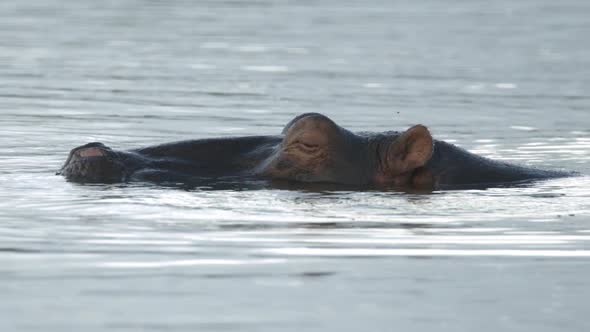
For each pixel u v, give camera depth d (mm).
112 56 78188
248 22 99000
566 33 95188
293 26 97188
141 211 31609
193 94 63062
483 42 89000
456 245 28656
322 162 36188
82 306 23141
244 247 28016
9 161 40688
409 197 34594
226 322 22328
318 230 30016
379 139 37125
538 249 28375
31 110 55969
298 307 23328
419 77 71000
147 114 55844
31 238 28484
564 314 23094
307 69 73812
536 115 56781
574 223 31203
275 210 32125
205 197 33531
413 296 24250
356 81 68812
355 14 106562
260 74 71250
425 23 100500
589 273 26125
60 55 78188
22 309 22891
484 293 24469
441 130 51750
